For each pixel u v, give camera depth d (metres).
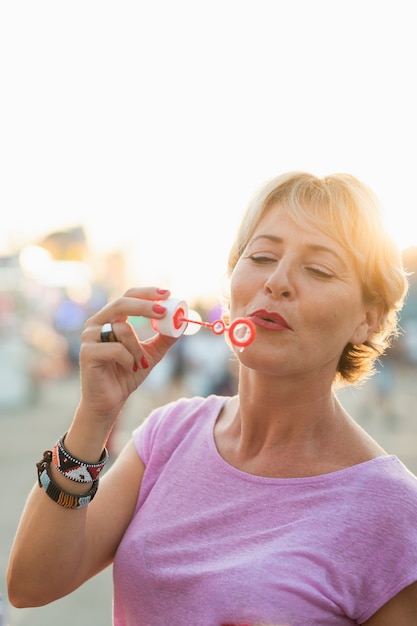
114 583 1.78
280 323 1.62
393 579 1.55
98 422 1.66
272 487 1.68
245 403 1.75
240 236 1.77
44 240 31.17
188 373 12.20
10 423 13.14
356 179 1.71
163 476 1.83
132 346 1.66
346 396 15.71
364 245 1.66
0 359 15.88
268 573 1.56
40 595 1.73
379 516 1.58
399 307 1.75
